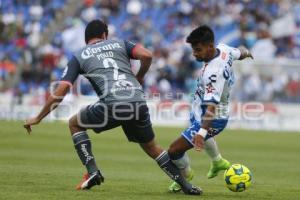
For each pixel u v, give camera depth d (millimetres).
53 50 100062
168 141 65000
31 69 94125
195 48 28094
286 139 73625
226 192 30625
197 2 110562
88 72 27938
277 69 90062
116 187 31141
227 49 28781
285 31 108562
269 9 111125
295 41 108562
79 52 28250
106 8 110188
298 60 104250
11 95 85688
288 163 49844
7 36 99750
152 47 102438
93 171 28234
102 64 27859
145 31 105750
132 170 41625
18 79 93562
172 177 28625
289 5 111938
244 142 68375
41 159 45781
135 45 28406
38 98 85625
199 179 37188
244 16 109438
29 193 27516
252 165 47625
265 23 109250
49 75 94062
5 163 41750
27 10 108000
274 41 108000
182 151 29234
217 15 109312
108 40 28656
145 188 31188
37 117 27641
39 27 105625
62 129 73000
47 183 31578
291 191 32125
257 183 35719
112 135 72312
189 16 109250
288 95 88875
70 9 109312
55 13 108500
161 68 95188
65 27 106250
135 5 110188
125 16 109312
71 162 44469
